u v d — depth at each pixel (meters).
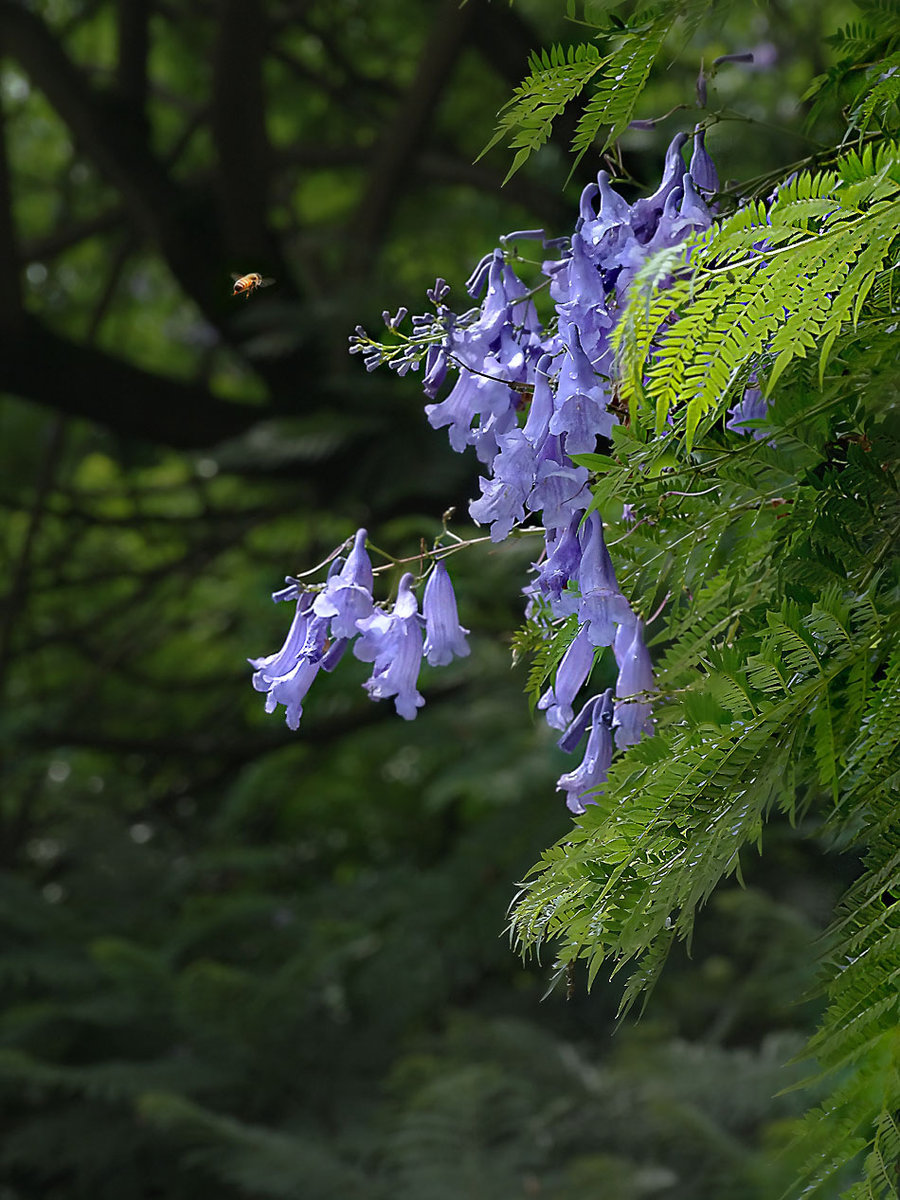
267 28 5.54
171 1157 5.76
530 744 5.80
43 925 6.66
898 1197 0.88
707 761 0.92
